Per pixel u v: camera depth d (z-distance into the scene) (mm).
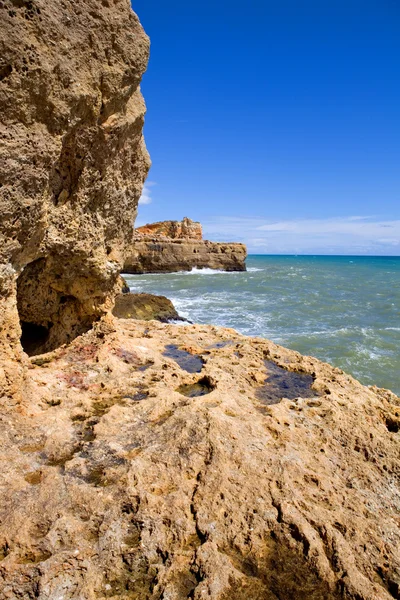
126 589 3721
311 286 46094
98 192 7938
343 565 4094
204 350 10250
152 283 45688
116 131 7695
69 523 4184
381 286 48531
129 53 7453
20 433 5672
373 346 19031
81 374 7777
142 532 4215
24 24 5613
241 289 41500
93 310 9086
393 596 3977
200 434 5707
